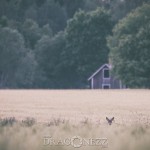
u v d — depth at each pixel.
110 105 134.50
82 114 97.31
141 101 155.38
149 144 34.06
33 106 129.00
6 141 35.69
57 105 134.62
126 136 38.75
